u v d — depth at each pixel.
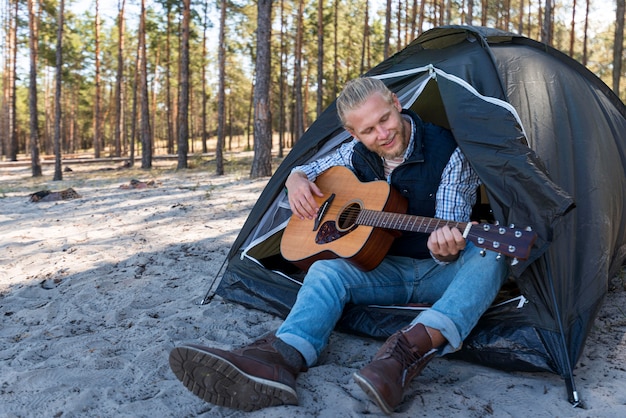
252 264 3.69
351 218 2.84
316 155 3.54
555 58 3.66
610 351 2.69
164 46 32.19
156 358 2.82
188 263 4.84
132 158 21.72
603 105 3.62
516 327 2.50
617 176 3.16
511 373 2.52
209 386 2.18
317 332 2.45
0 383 2.62
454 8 21.05
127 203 9.02
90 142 60.91
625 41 19.30
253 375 2.17
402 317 2.78
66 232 6.66
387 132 2.55
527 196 2.34
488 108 2.67
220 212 7.64
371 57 31.08
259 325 3.29
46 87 42.84
